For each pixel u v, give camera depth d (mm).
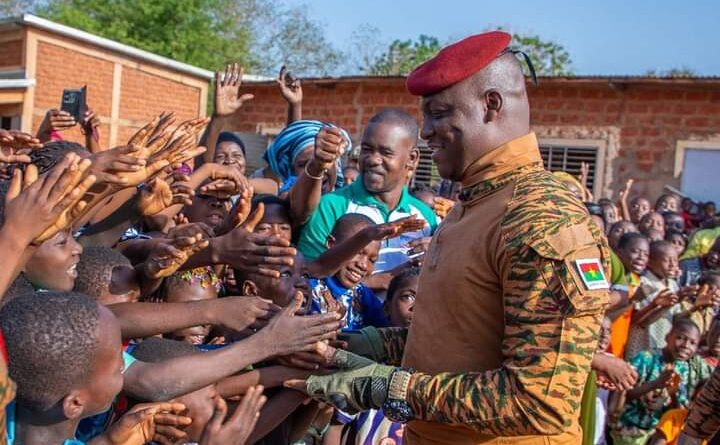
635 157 11844
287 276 2994
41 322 1880
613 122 11945
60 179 1704
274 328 2299
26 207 1684
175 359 2225
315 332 2307
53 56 12602
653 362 5234
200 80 15055
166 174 3064
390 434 3369
